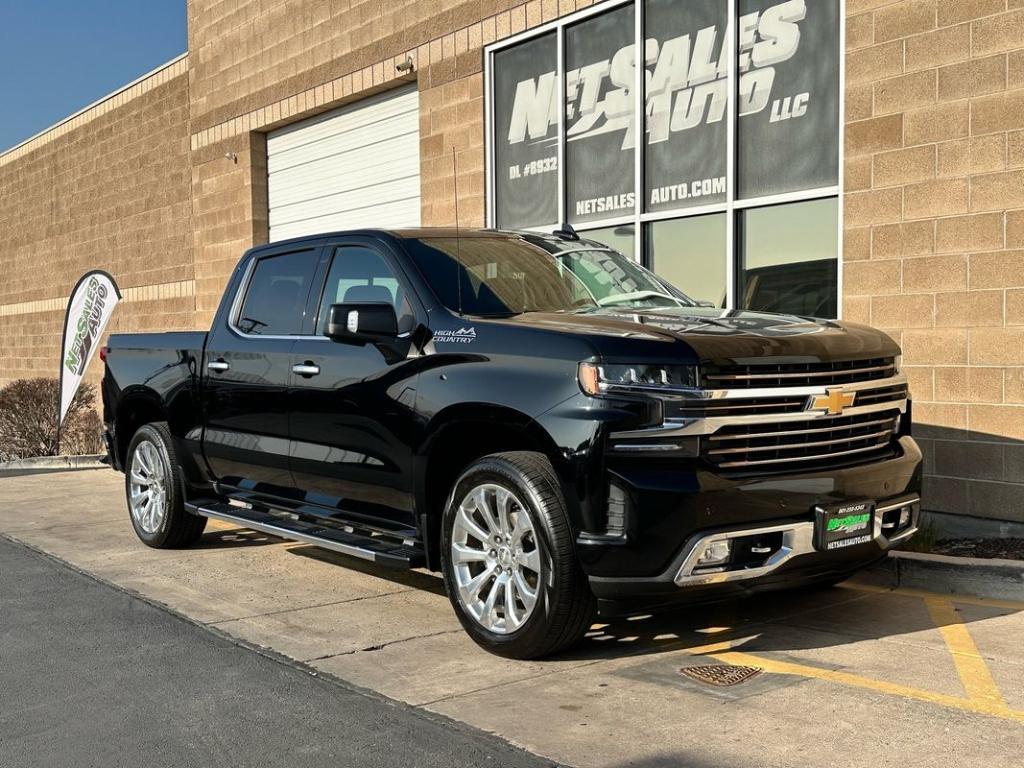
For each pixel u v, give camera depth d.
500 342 4.86
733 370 4.47
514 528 4.72
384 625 5.43
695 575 4.37
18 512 9.41
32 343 24.08
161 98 18.03
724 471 4.45
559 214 10.54
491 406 4.75
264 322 6.52
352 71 13.27
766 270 8.63
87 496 10.42
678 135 9.32
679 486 4.30
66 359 15.07
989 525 7.12
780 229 8.50
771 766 3.51
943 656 4.73
